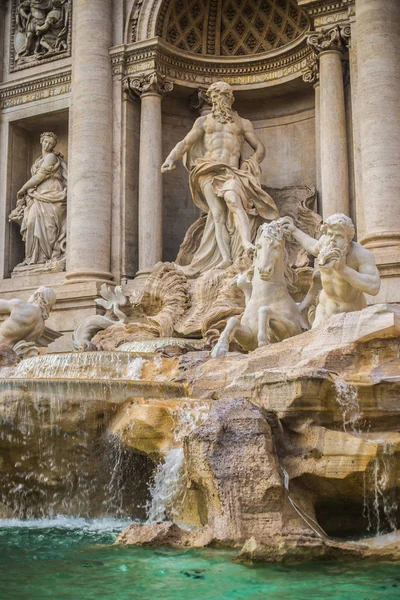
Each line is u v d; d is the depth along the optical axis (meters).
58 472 12.48
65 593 7.80
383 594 7.66
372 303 19.92
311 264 22.77
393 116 20.80
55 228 27.09
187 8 25.80
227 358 13.56
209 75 26.30
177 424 11.68
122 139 25.38
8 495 12.57
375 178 20.62
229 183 23.00
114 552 9.48
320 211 24.06
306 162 26.05
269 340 15.45
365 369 11.55
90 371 16.12
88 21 25.69
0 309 20.28
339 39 22.50
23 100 28.12
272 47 25.97
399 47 21.25
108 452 12.39
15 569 8.76
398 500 10.41
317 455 10.23
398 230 20.30
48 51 27.78
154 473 12.12
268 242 15.70
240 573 8.41
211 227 23.31
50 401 12.30
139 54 25.28
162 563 8.87
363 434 10.71
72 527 11.61
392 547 9.25
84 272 24.47
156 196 24.77
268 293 15.72
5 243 27.73
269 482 9.48
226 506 9.57
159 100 25.33
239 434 9.96
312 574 8.38
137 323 21.83
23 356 19.69
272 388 10.80
